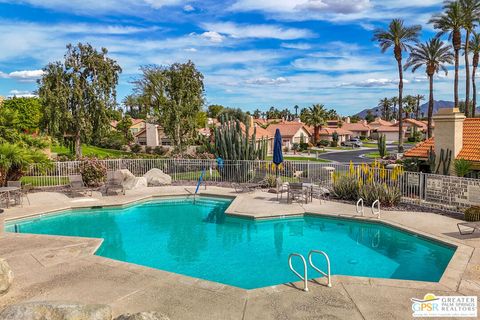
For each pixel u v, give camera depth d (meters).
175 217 15.11
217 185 21.06
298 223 13.76
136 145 57.66
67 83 34.06
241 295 7.15
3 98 46.81
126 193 18.70
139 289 7.46
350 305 6.67
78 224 14.08
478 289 7.27
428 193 14.93
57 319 5.41
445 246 10.40
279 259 10.20
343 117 128.12
